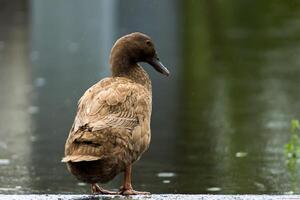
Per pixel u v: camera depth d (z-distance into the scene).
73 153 8.61
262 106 18.67
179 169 13.52
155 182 12.72
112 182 12.81
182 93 20.27
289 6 34.84
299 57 24.80
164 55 25.55
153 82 21.77
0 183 12.54
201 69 23.36
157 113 18.08
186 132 16.28
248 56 25.14
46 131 16.22
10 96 19.62
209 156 14.41
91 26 30.77
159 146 15.17
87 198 9.20
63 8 35.66
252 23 31.53
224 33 29.52
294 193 11.94
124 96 9.16
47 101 19.03
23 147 14.98
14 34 28.66
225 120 17.28
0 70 22.70
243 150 14.77
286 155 14.30
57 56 24.88
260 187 12.34
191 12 34.41
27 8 35.00
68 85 20.77
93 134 8.64
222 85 21.16
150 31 30.00
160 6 36.03
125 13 34.31
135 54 10.06
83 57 24.78
